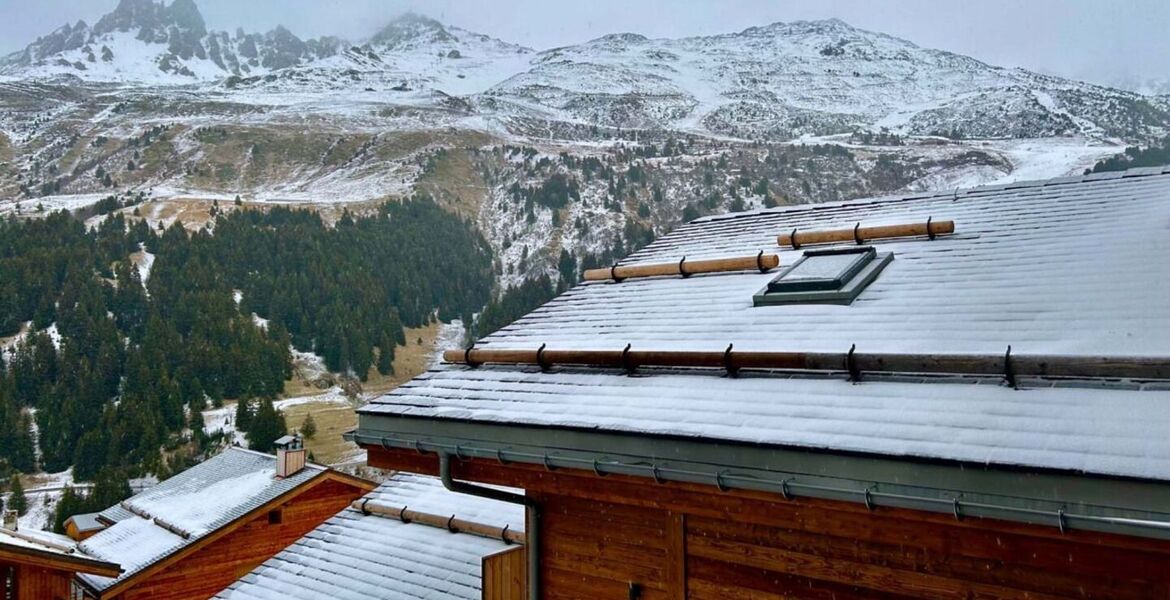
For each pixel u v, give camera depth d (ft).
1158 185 25.63
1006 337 17.10
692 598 18.42
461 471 21.81
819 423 15.34
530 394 21.08
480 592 27.45
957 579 14.89
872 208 31.76
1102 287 18.61
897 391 15.83
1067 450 12.46
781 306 22.72
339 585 30.76
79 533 75.00
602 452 17.75
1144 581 12.96
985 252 23.21
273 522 65.57
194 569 61.67
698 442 16.08
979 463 12.75
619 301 27.58
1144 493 11.49
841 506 14.92
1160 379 13.79
